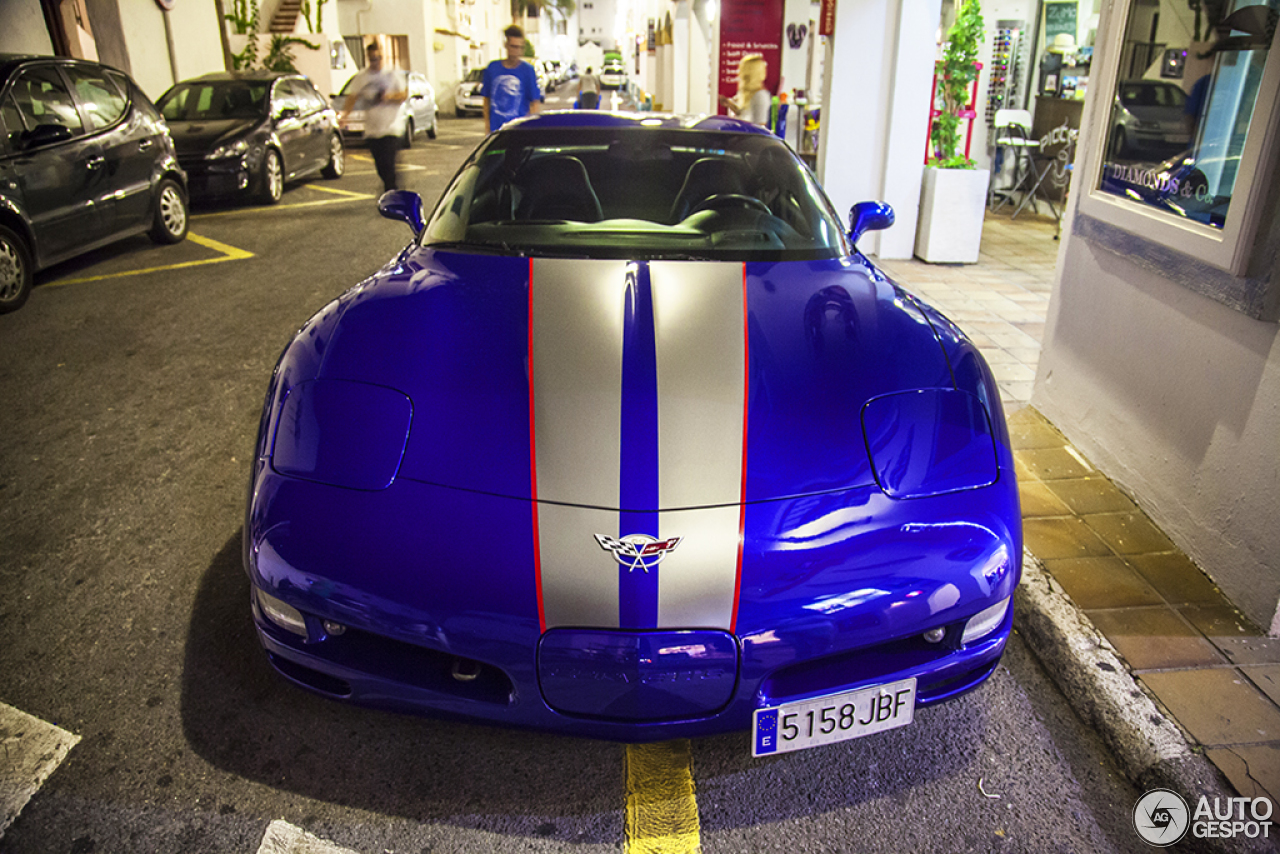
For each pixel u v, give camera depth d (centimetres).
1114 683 202
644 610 151
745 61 802
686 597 152
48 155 548
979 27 648
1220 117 240
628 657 152
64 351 441
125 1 1177
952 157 666
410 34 2462
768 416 178
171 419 360
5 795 174
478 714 163
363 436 176
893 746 195
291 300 538
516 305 212
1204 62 246
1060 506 286
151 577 251
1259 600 224
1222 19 238
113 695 203
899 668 170
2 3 970
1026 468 314
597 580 152
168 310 514
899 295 239
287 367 203
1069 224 332
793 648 156
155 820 170
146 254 671
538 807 176
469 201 274
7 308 506
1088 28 879
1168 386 267
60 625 229
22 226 519
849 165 658
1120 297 296
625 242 251
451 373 188
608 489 161
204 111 941
